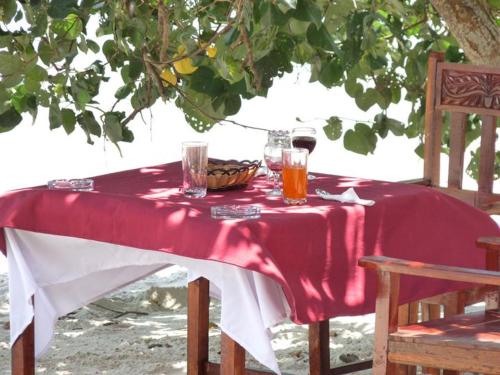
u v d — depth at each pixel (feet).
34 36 16.20
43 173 36.37
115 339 19.10
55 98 17.81
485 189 18.06
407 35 21.72
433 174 18.70
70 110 17.95
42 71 17.15
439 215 15.02
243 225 12.80
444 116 20.89
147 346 18.66
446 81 18.45
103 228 14.06
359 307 13.51
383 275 12.59
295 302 12.70
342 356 17.99
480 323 13.30
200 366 14.94
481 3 18.93
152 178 16.11
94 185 15.49
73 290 15.58
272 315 12.66
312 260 13.34
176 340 19.01
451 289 14.43
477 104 18.10
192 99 19.17
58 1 15.88
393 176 35.58
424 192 15.03
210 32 18.16
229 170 15.12
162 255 13.88
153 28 18.53
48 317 15.20
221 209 13.33
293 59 18.90
